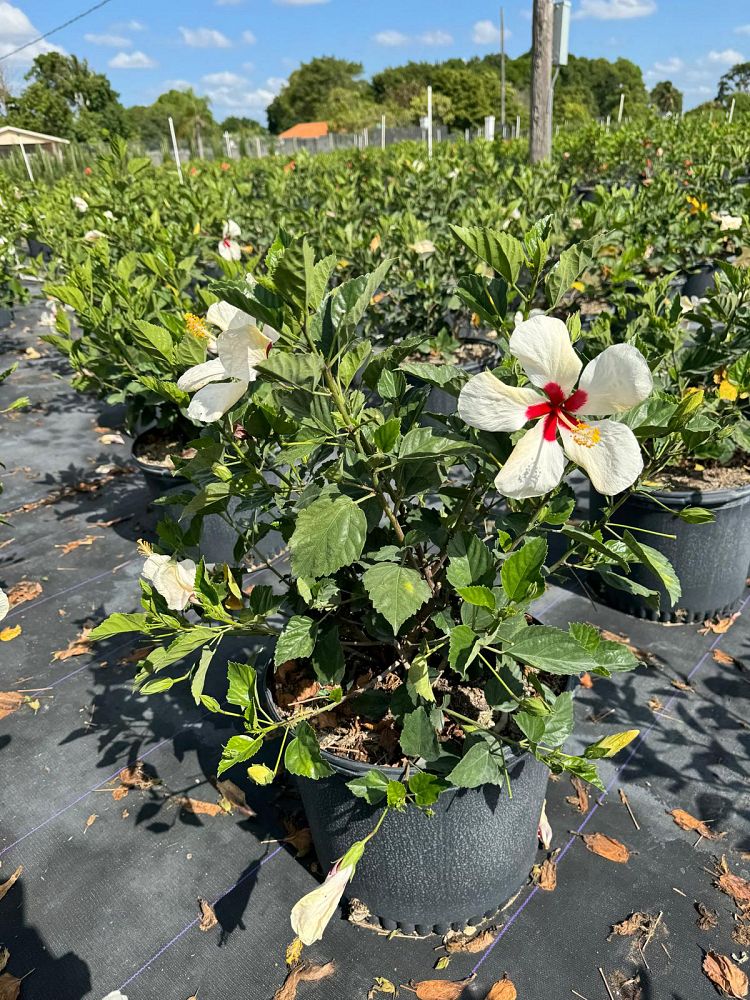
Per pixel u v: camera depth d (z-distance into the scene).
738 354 2.76
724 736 2.36
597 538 1.71
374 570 1.45
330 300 1.31
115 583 3.37
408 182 7.12
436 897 1.74
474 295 1.58
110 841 2.14
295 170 10.05
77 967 1.83
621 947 1.77
